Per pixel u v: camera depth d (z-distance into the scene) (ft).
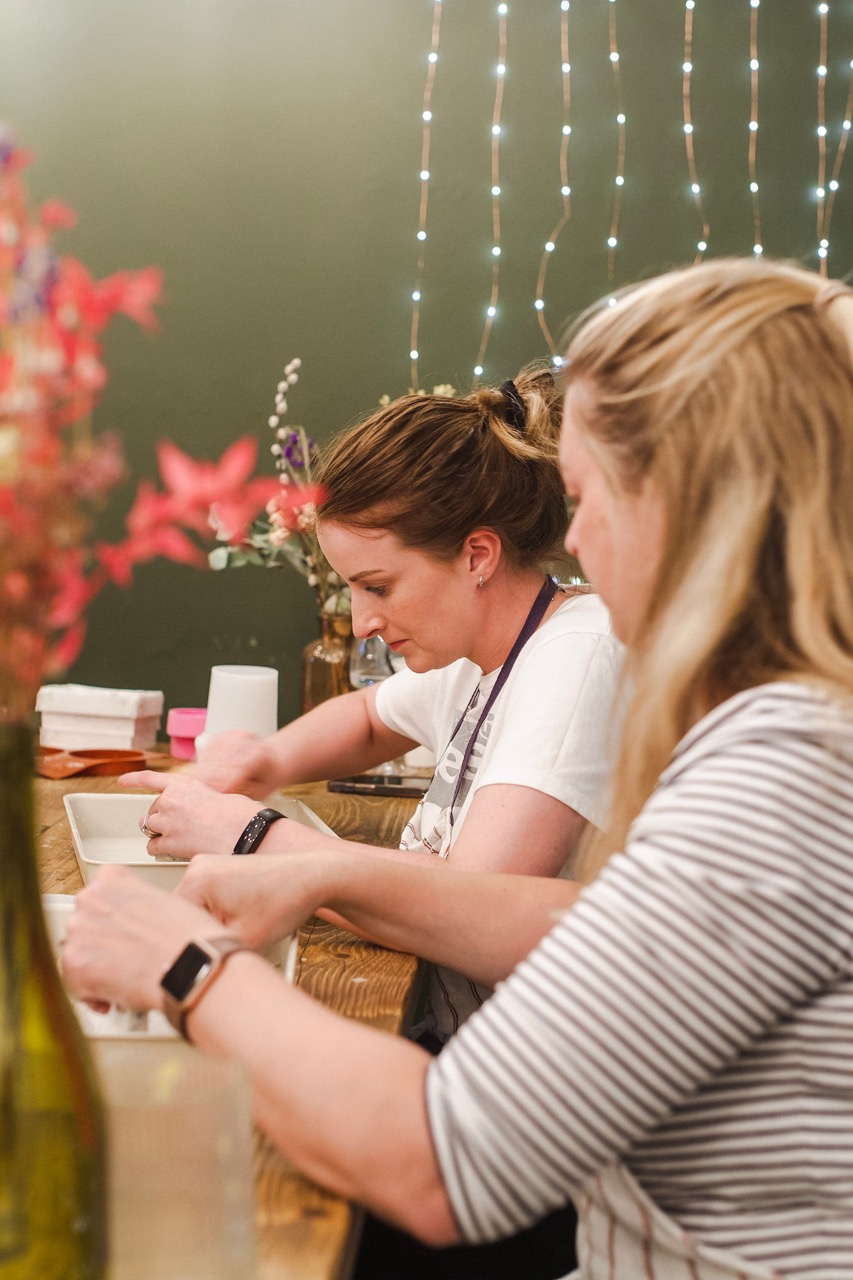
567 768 4.23
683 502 2.43
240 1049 2.33
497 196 9.66
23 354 1.62
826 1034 2.16
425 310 9.75
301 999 2.42
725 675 2.47
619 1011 2.10
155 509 1.68
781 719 2.24
